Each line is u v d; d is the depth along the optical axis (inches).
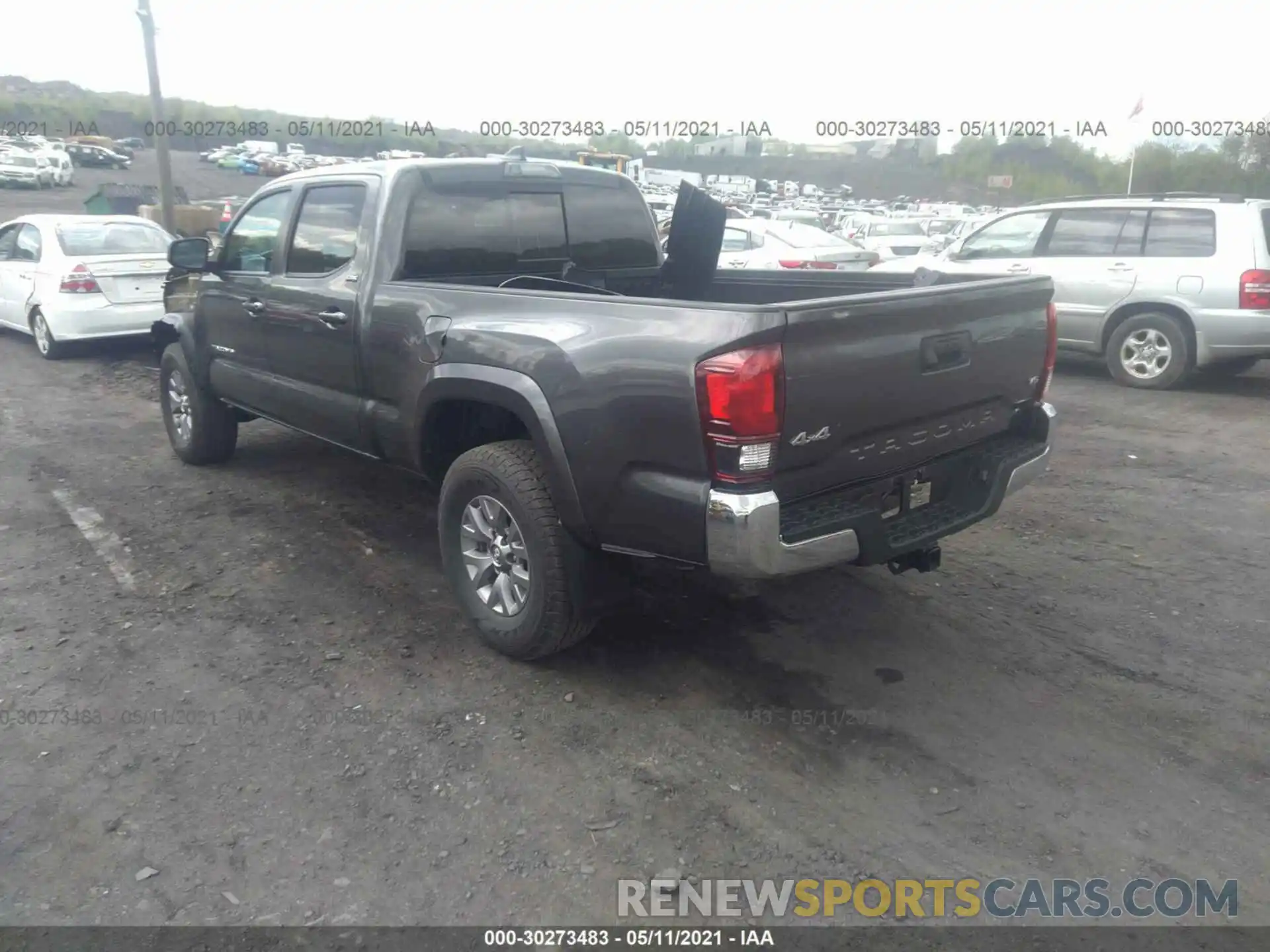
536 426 144.7
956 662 162.2
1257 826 123.0
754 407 122.6
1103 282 373.7
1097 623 175.9
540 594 150.7
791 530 129.5
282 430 305.0
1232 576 196.5
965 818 124.4
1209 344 353.1
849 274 206.1
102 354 442.0
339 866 115.7
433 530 222.4
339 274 188.9
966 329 148.3
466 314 159.0
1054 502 241.1
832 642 168.9
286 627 174.4
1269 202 355.6
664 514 132.6
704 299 231.3
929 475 152.3
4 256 457.7
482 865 116.1
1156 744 139.6
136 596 186.1
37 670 158.9
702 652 165.3
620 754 137.1
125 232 442.6
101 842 119.6
